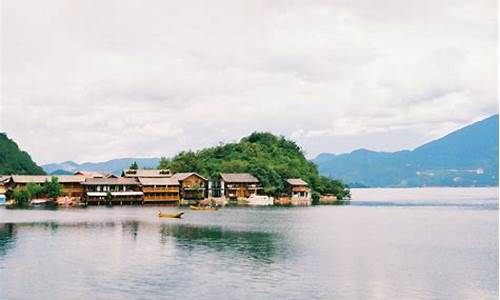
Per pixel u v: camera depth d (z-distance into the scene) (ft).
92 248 256.73
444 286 181.88
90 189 654.12
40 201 632.38
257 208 605.31
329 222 407.44
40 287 178.91
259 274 197.57
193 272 200.44
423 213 521.24
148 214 479.41
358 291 175.01
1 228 345.31
